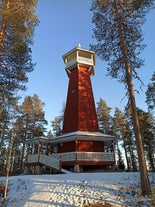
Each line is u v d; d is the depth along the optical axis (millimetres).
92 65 27547
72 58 28297
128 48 14297
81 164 20469
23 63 15469
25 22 15617
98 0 14227
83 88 25781
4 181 14688
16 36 14422
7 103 17203
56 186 11172
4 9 14398
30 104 37969
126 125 38625
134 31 14250
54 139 23266
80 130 23094
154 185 11273
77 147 22156
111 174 14172
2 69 15312
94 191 10102
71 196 9523
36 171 21750
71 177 13242
